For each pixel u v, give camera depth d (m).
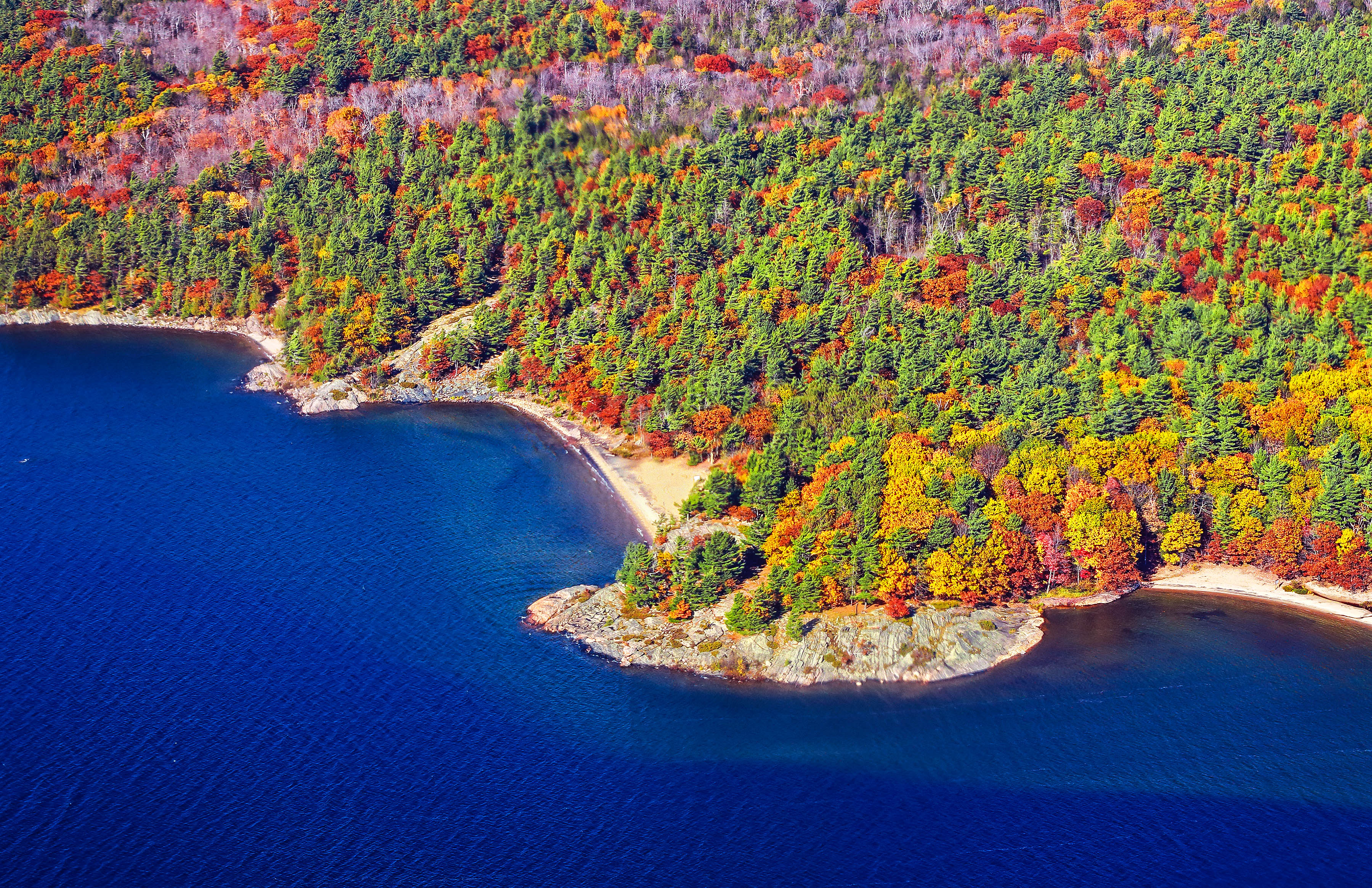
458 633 186.50
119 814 151.12
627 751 162.62
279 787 155.62
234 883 141.50
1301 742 164.50
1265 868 144.12
